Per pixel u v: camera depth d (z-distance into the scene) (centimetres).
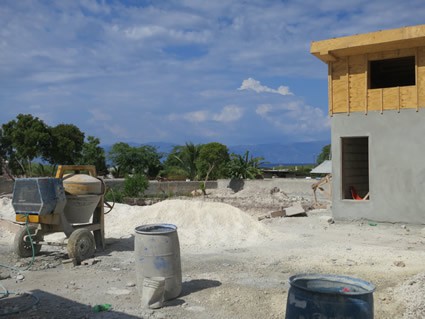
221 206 1466
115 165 5709
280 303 659
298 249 1122
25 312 631
